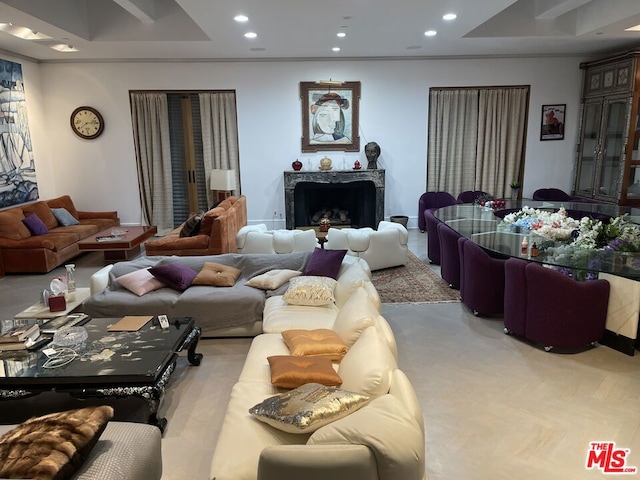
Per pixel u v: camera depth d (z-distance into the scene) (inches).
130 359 105.2
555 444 96.7
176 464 92.5
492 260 158.6
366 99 311.3
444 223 204.1
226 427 78.4
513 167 323.3
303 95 307.6
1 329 119.9
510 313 146.3
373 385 76.5
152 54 281.6
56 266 234.7
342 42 256.1
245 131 312.0
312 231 203.3
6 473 60.1
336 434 64.2
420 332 153.3
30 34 235.1
